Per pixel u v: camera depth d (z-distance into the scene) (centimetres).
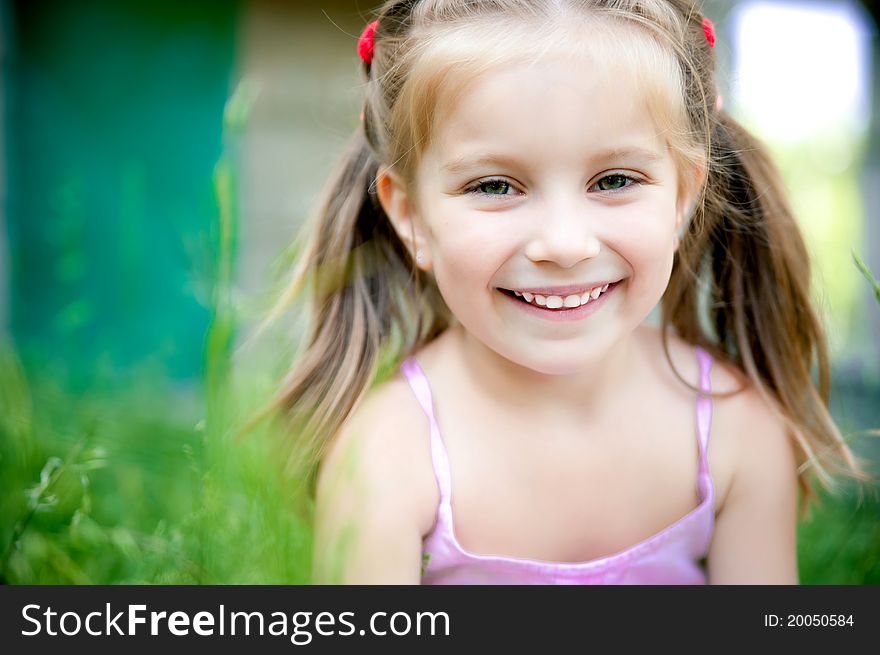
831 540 181
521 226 120
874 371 276
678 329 159
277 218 389
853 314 330
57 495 155
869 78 389
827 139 404
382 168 141
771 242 153
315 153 391
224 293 140
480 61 119
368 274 156
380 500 136
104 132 384
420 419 141
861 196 392
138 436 217
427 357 148
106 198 384
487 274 122
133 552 156
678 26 134
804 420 155
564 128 117
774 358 154
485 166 120
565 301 123
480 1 129
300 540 150
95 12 382
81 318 281
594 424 140
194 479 142
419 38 131
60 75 382
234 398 152
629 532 142
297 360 157
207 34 386
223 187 141
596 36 121
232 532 142
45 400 235
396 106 135
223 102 387
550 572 140
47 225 381
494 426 140
